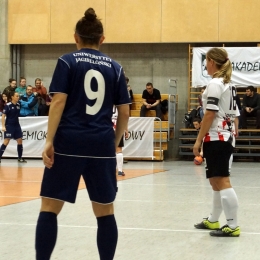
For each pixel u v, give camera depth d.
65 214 7.71
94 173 4.23
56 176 4.17
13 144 19.92
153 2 21.12
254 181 12.59
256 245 5.79
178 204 8.73
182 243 5.86
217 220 6.66
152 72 21.77
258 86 19.84
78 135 4.15
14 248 5.56
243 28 20.47
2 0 22.22
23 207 8.35
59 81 4.14
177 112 21.59
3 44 22.28
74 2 21.62
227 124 6.25
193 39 20.86
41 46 22.38
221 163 6.23
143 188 10.95
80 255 5.27
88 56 4.29
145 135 19.23
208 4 20.69
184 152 19.95
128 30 21.34
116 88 4.40
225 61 6.35
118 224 6.96
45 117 19.62
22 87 20.75
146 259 5.13
